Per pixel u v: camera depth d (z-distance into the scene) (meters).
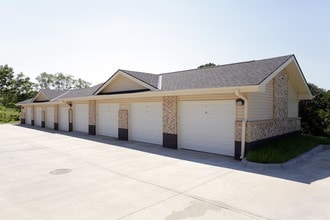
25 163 8.26
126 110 13.66
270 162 7.54
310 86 16.94
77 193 5.29
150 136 12.48
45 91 24.09
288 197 4.95
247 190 5.38
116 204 4.66
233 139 9.01
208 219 3.99
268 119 9.84
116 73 13.73
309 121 16.19
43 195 5.20
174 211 4.31
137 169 7.30
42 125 24.34
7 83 46.59
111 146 11.63
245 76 8.82
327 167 7.46
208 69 12.02
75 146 11.73
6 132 18.75
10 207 4.59
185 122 10.66
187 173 6.82
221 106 9.38
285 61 9.37
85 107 18.02
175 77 12.54
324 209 4.37
